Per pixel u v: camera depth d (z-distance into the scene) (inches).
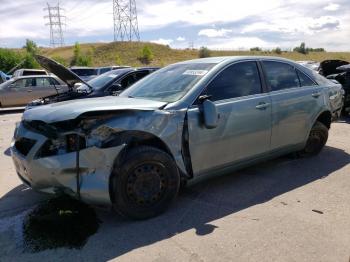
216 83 162.4
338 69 388.2
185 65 184.9
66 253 119.7
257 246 120.7
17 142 148.3
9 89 577.6
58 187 131.7
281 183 180.5
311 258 113.0
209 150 155.8
